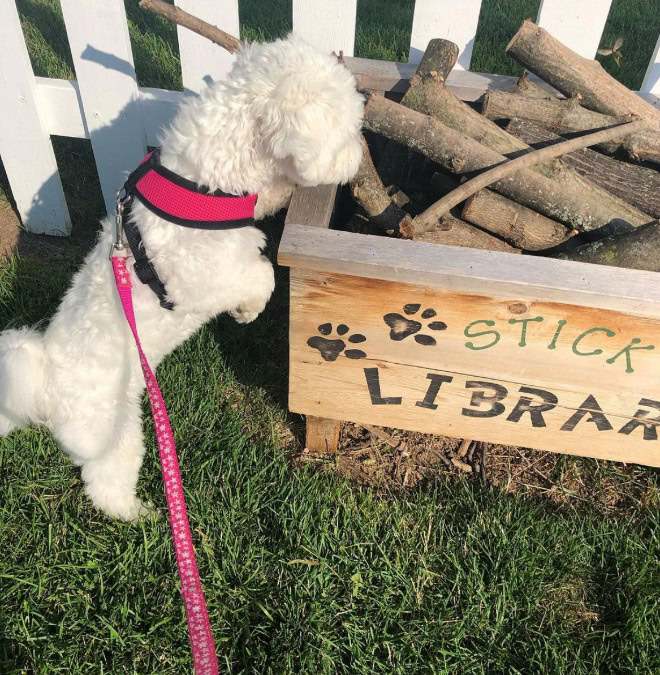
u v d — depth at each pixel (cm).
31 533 213
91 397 191
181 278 185
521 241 217
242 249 192
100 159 312
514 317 176
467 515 225
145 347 200
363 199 213
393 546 215
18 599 199
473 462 247
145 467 236
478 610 199
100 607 199
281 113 163
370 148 248
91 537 213
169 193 179
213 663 137
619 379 187
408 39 428
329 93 165
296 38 185
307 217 184
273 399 264
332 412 221
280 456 237
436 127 206
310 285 180
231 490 226
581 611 204
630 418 199
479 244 220
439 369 197
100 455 200
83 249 327
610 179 216
